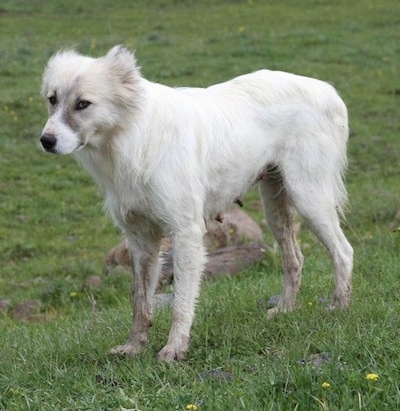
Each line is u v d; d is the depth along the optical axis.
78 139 7.36
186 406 6.19
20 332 9.94
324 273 10.47
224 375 6.90
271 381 6.30
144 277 8.15
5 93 23.14
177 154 7.64
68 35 30.36
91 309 12.04
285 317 8.17
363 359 6.66
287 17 33.16
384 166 19.75
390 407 5.80
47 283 13.59
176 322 7.74
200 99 8.07
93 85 7.34
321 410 5.82
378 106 23.09
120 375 7.18
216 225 13.91
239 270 12.14
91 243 16.02
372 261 10.72
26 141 20.89
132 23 32.56
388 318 7.63
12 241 16.08
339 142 8.70
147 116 7.55
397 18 32.31
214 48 28.19
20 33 30.67
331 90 8.73
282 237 8.97
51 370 7.57
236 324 8.16
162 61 26.47
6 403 6.86
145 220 7.96
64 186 18.91
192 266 7.77
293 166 8.44
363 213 16.31
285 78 8.52
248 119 8.21
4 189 18.58
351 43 28.69
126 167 7.57
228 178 8.12
